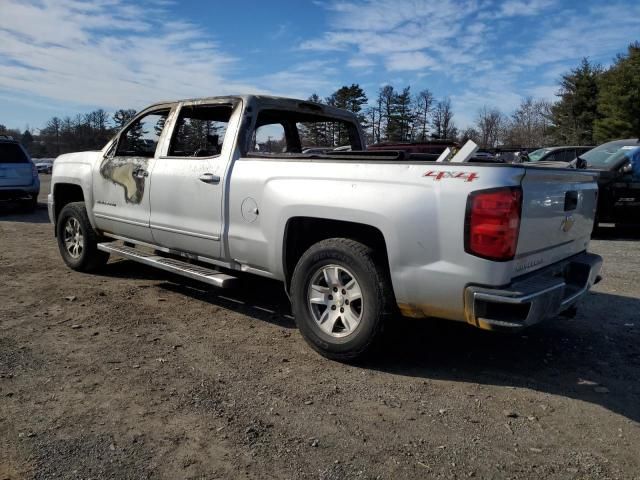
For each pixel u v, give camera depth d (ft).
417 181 11.73
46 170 174.50
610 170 32.76
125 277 21.67
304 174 13.61
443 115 201.16
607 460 9.35
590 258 14.37
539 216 11.79
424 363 13.48
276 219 14.08
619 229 38.50
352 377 12.55
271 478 8.64
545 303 11.29
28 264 23.94
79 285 20.25
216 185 15.62
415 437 9.98
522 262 11.51
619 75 142.61
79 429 9.95
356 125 20.79
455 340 15.15
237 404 11.09
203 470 8.80
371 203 12.19
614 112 143.13
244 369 12.86
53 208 23.38
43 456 9.06
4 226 37.47
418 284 11.76
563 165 15.70
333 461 9.14
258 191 14.56
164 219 17.51
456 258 11.24
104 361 13.11
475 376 12.78
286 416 10.64
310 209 13.28
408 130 200.44
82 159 21.44
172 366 12.93
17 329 15.21
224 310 17.53
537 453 9.53
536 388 12.17
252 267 15.34
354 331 12.87
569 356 14.11
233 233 15.29
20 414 10.44
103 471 8.69
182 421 10.34
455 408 11.16
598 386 12.32
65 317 16.40
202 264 19.67
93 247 21.54
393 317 12.61
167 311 17.30
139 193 18.43
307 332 13.66
